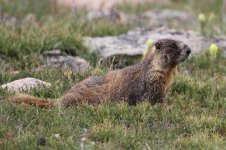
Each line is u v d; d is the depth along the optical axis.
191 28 27.53
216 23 28.97
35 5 31.12
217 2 34.97
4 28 21.95
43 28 22.62
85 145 12.88
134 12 32.09
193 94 17.03
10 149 12.41
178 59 15.62
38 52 20.19
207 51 21.61
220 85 17.78
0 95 15.79
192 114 15.30
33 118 14.24
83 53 21.14
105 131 13.55
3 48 20.03
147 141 13.35
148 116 14.66
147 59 15.72
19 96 15.12
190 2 36.59
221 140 13.62
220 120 14.77
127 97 15.59
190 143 13.45
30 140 12.87
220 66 20.55
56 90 16.38
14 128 13.45
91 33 24.02
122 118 14.55
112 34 24.31
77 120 14.16
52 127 13.65
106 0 33.75
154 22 29.48
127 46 21.58
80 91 15.59
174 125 14.55
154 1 35.22
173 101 16.38
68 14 28.58
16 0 31.23
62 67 18.72
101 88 15.70
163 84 15.59
